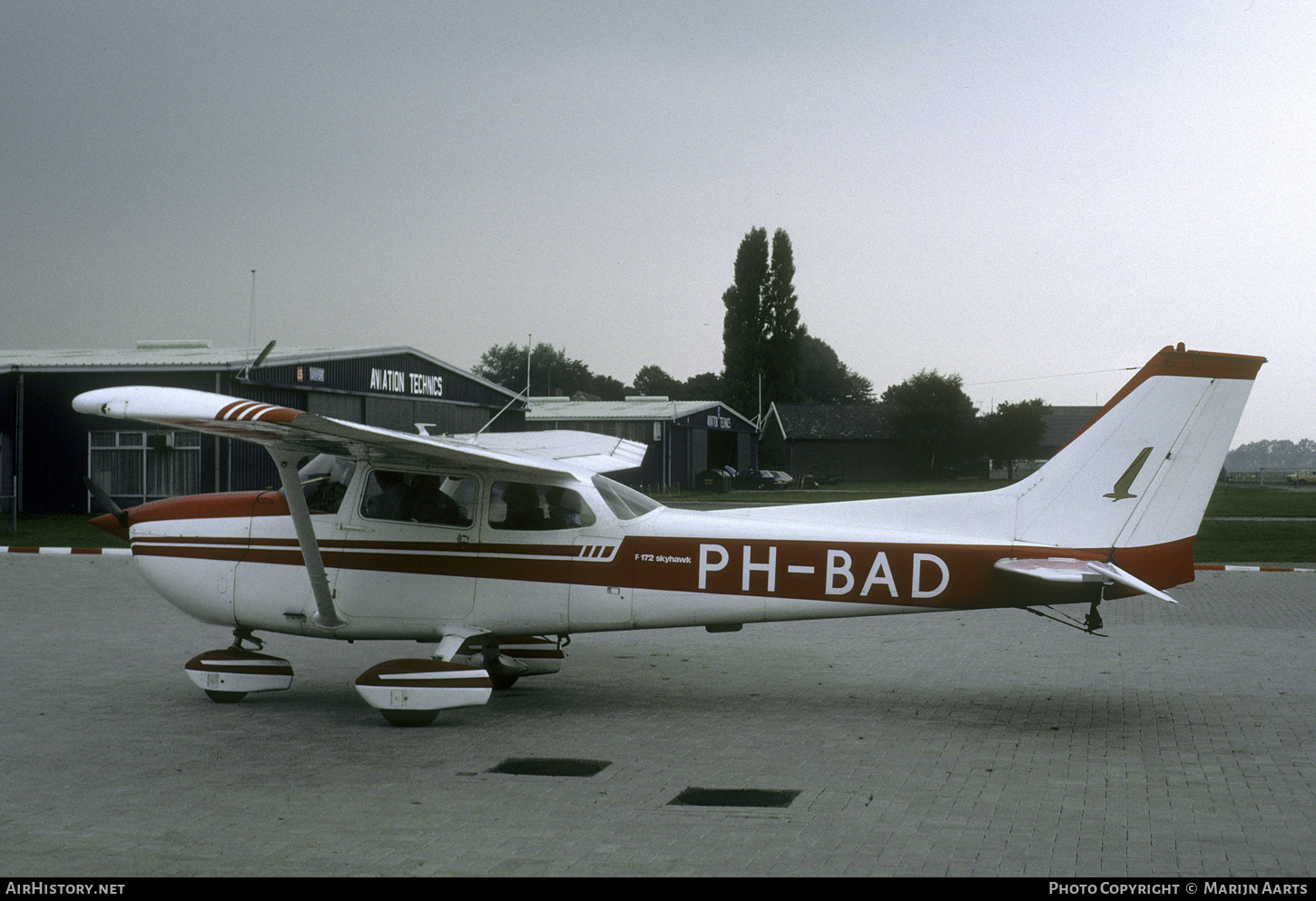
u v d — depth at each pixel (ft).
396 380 119.85
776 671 32.81
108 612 44.01
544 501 27.81
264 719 26.18
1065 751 22.95
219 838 16.97
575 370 504.02
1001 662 34.27
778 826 17.76
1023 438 250.37
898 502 27.55
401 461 27.84
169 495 98.22
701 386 447.42
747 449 228.63
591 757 22.57
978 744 23.63
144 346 117.19
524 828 17.58
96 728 24.99
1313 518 122.62
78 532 83.92
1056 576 24.50
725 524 27.53
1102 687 30.32
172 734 24.47
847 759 22.29
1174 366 26.71
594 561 27.45
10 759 22.07
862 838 17.11
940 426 253.85
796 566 27.02
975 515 27.20
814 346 492.13
